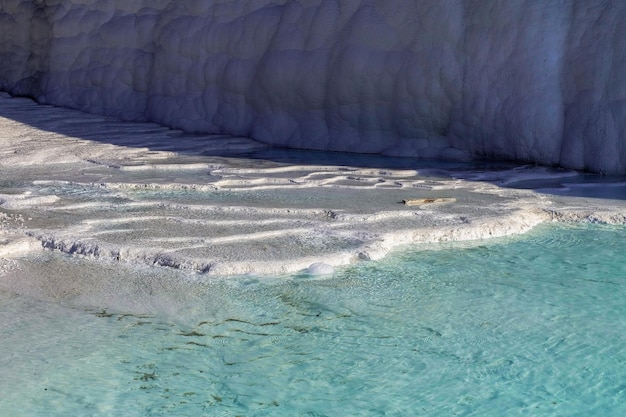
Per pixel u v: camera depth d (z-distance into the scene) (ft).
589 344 12.30
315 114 32.99
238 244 16.62
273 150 32.48
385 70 30.50
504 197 21.68
